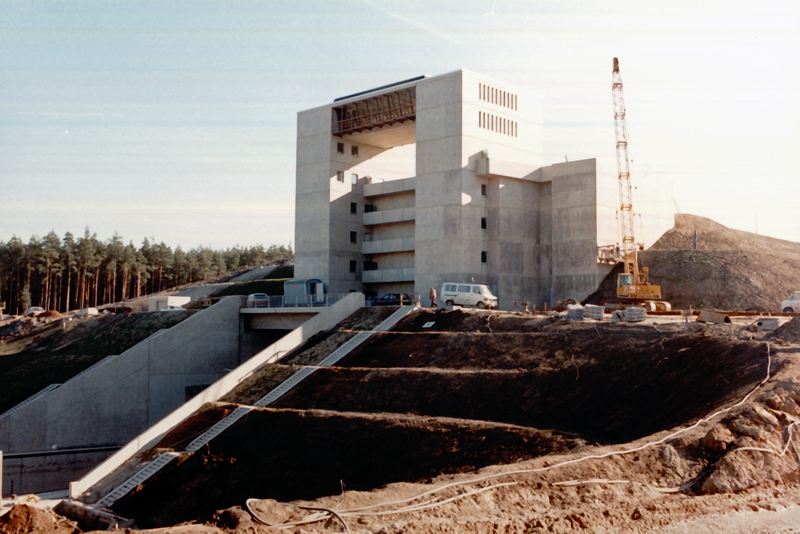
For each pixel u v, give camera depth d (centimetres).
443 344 4366
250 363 5116
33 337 8175
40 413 5366
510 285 6762
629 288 5738
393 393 3906
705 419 2044
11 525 1733
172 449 4112
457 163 6525
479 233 6650
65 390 5503
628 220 6862
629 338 3531
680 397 2655
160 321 7231
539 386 3356
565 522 1391
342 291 7600
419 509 1538
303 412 4028
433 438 3177
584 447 2545
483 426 3112
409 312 5394
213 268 16975
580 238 6581
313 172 7725
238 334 6631
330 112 7594
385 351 4669
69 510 3731
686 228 7962
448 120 6606
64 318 9181
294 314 6284
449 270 6531
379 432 3444
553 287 6794
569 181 6700
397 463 3105
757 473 1655
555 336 3909
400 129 7388
